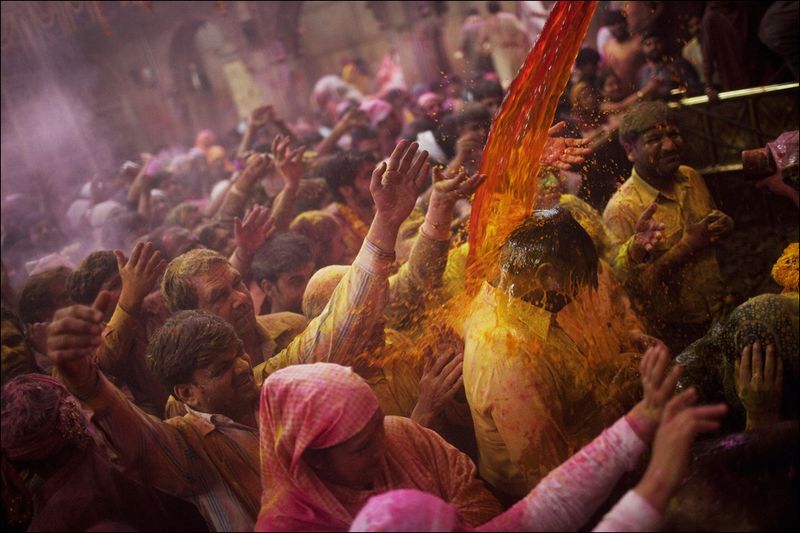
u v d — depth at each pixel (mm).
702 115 6703
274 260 3943
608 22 8172
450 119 5742
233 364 2705
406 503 1890
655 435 1976
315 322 2924
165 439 2545
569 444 2498
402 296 3076
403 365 3143
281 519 2205
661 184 4059
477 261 2859
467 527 1991
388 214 2779
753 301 2492
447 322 3031
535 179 3014
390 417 2547
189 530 2562
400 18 15547
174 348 2664
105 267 3811
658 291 3842
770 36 6633
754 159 2934
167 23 18703
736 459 2203
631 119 4008
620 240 4031
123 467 2453
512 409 2455
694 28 7930
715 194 6469
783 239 5844
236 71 20453
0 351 3387
